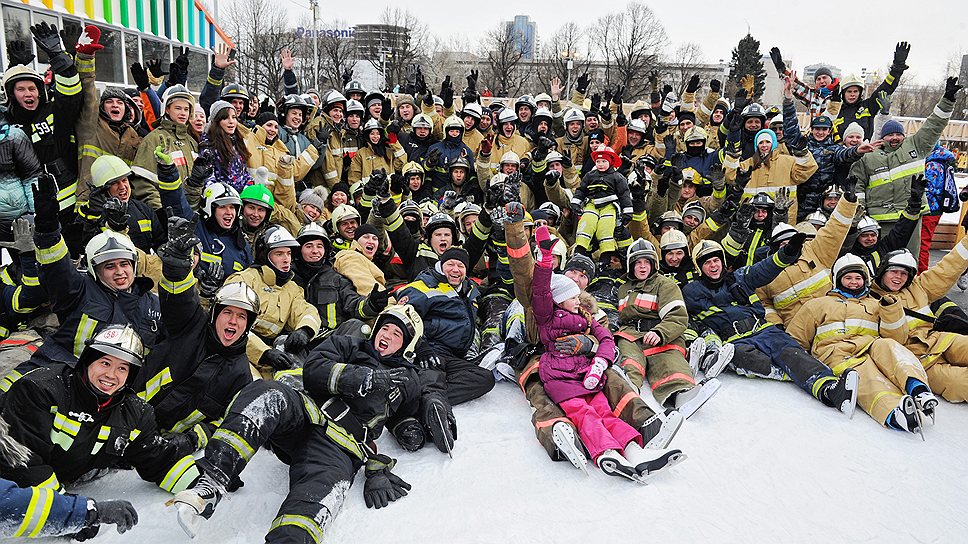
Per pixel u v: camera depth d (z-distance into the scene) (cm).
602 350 407
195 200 481
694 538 311
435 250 568
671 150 925
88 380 277
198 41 1473
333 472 314
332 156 789
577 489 348
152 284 373
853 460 385
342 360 358
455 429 388
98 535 291
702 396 425
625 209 658
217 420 350
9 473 262
